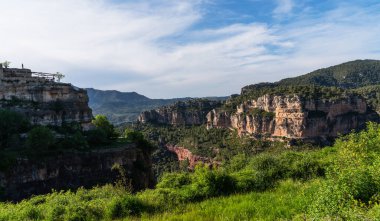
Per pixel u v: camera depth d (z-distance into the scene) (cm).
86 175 6016
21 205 2467
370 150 1962
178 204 1939
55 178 5619
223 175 2183
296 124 13688
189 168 15612
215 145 16688
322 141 13312
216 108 19850
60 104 7200
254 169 2508
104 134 7131
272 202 1669
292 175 2373
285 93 15312
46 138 5578
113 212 1850
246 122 16375
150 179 7731
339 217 1056
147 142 8281
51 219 1878
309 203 1434
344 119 13700
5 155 5156
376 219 967
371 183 1270
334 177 1367
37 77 7581
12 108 6400
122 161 6600
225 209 1622
